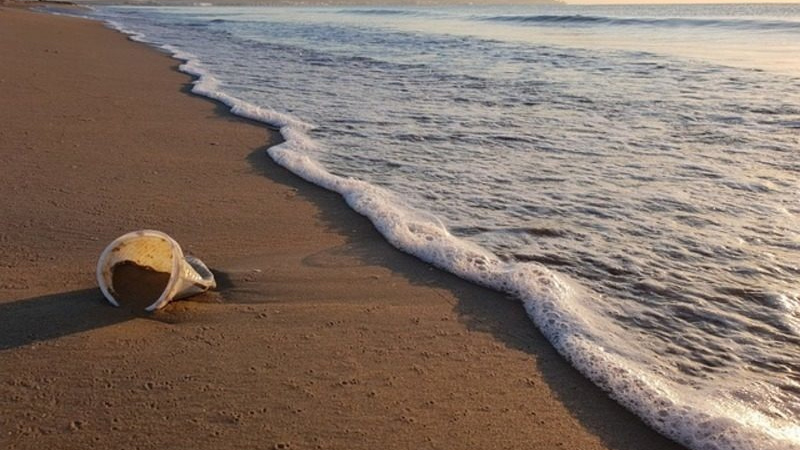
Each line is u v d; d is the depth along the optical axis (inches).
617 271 142.0
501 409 97.7
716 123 278.1
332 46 661.9
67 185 193.3
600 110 309.7
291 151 237.0
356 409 96.2
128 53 567.8
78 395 96.4
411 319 124.0
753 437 88.6
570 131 268.8
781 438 88.9
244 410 94.8
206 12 2126.0
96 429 89.2
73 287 129.8
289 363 107.5
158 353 108.3
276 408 95.5
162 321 119.0
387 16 1494.8
